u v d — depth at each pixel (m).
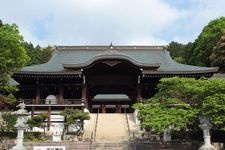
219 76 49.53
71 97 47.56
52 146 26.22
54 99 44.25
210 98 25.73
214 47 59.00
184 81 29.56
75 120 35.72
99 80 48.41
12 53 31.31
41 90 46.16
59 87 45.66
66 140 31.81
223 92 26.56
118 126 38.94
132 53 56.28
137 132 36.00
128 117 42.81
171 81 29.88
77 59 53.94
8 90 33.47
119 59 45.28
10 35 30.34
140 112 29.33
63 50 57.06
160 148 28.39
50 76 44.41
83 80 45.66
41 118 34.91
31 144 28.22
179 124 26.44
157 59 53.78
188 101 29.56
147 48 57.47
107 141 30.39
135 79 47.31
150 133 34.00
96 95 61.16
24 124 25.11
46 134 35.62
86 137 34.66
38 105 42.31
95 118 42.38
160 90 31.00
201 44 69.25
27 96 46.16
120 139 33.31
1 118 33.94
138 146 28.50
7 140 30.31
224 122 25.69
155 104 29.84
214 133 31.59
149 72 44.50
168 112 27.77
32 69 46.62
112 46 53.78
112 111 62.44
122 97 60.88
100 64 46.00
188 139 31.66
